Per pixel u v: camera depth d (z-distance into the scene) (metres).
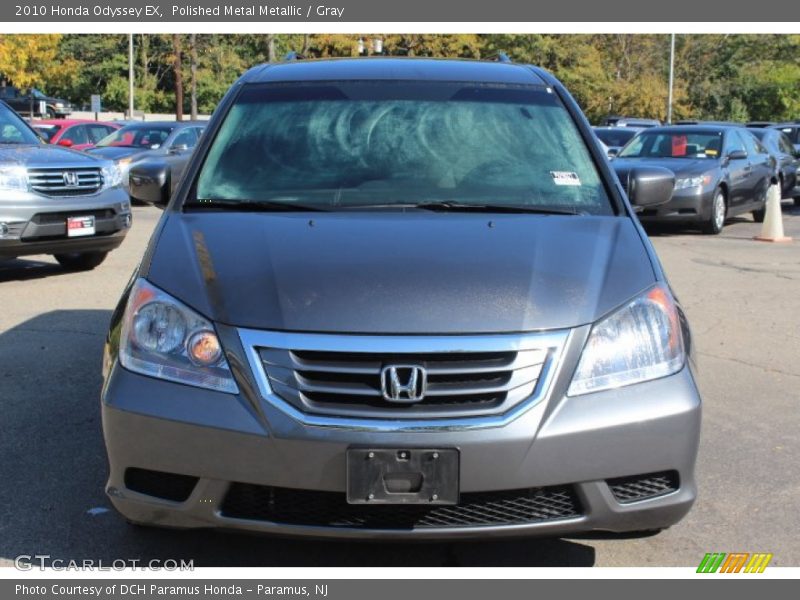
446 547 3.37
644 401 2.83
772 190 12.41
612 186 3.84
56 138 19.02
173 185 4.32
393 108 4.16
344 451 2.69
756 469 4.13
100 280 8.62
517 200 3.72
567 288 2.97
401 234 3.27
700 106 56.22
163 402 2.82
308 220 3.42
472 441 2.69
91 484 3.89
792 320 7.23
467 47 46.78
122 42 52.41
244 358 2.79
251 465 2.73
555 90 4.39
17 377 5.40
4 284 8.38
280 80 4.39
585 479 2.77
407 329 2.77
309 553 3.31
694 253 10.96
